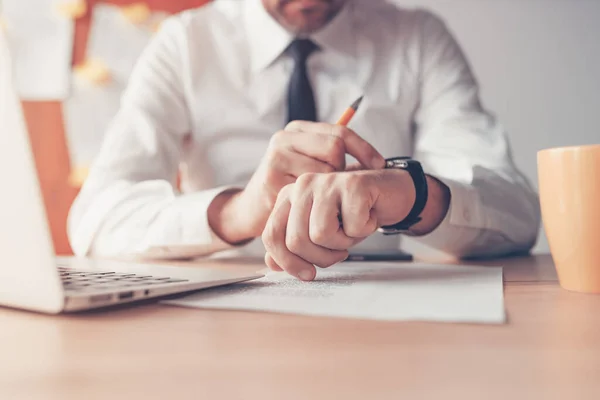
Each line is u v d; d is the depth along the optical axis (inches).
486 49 72.9
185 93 48.5
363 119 47.8
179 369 9.3
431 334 11.4
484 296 15.2
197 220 31.0
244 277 18.2
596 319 12.8
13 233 13.4
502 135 44.5
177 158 47.0
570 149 16.4
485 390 7.9
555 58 71.4
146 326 12.7
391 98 48.9
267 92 48.3
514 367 9.0
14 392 8.3
